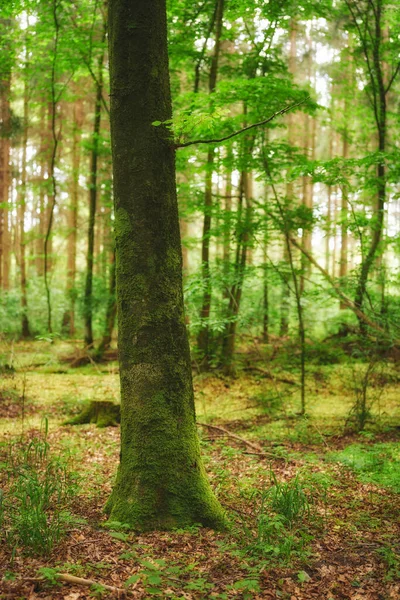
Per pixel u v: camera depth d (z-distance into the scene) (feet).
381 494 17.04
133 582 9.89
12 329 60.13
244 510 15.25
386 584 11.21
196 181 35.86
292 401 31.91
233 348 38.24
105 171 48.08
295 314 44.73
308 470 19.27
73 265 64.75
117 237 14.24
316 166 25.91
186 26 36.09
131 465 13.82
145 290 13.96
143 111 13.98
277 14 33.17
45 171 69.21
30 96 46.98
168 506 13.50
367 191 34.30
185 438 14.05
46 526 11.87
